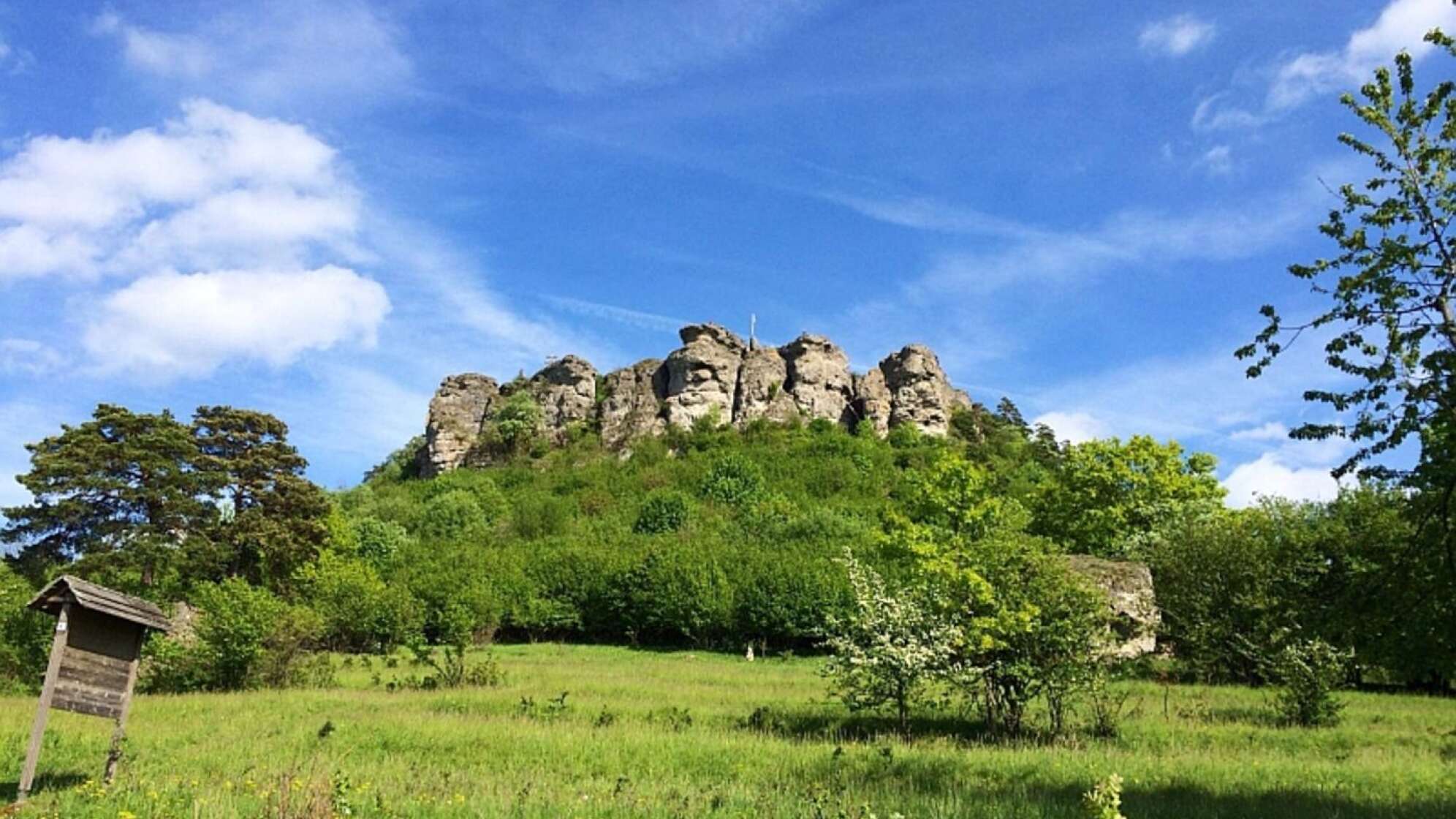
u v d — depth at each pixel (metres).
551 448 123.69
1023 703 18.84
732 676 32.16
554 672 32.72
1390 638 12.04
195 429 58.06
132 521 48.91
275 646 27.92
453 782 12.04
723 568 55.62
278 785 10.98
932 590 20.06
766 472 102.38
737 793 11.46
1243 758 15.35
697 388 125.50
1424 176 12.13
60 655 11.96
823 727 19.00
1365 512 27.22
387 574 65.50
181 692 26.19
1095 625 18.92
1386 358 11.99
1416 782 13.14
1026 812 10.77
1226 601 30.94
